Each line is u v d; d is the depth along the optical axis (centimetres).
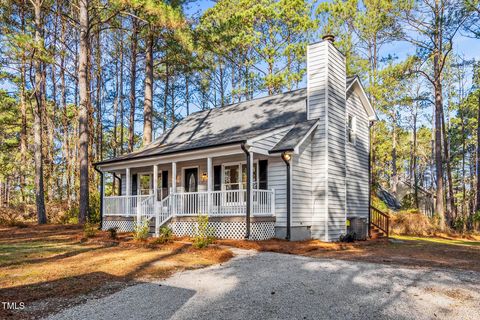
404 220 2086
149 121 2284
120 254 952
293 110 1633
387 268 768
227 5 2731
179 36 1875
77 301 531
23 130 3050
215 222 1305
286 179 1354
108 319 454
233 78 3638
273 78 2520
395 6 2308
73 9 2527
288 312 484
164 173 1838
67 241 1271
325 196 1397
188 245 1062
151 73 2320
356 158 1728
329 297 552
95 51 3083
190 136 1822
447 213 2508
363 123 1839
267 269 760
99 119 3077
